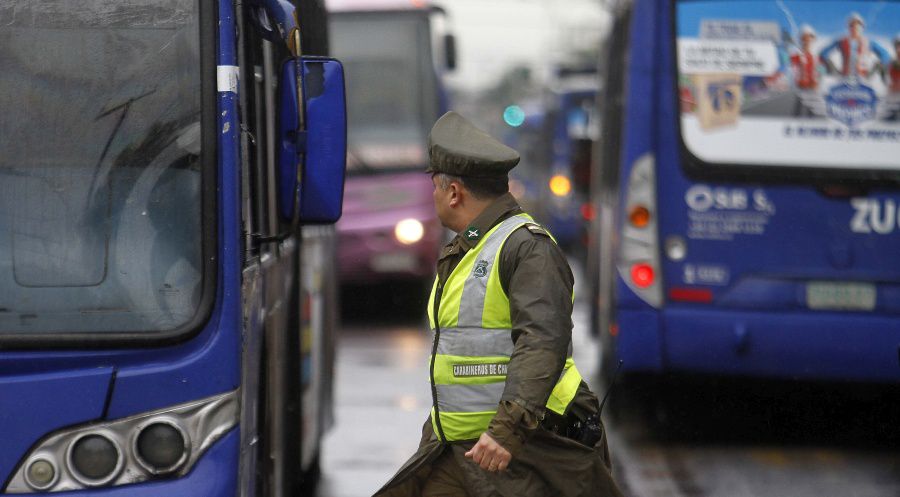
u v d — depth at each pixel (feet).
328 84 52.70
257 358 54.08
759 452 100.68
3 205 48.96
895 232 101.04
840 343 100.48
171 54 49.96
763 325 100.83
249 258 52.21
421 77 183.73
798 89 101.86
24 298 48.44
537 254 47.67
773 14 102.12
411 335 168.14
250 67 55.21
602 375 130.11
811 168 101.40
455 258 49.55
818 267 101.30
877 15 101.50
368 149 181.68
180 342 47.73
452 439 49.08
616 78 120.16
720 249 101.96
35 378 46.85
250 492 51.75
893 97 101.30
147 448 47.09
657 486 89.20
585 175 159.84
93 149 49.47
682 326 101.76
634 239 102.78
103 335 47.32
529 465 48.39
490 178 49.19
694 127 102.42
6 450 46.65
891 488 89.45
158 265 48.85
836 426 110.73
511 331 47.80
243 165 50.93
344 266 181.37
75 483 46.75
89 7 50.06
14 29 49.83
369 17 184.65
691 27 102.78
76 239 48.96
